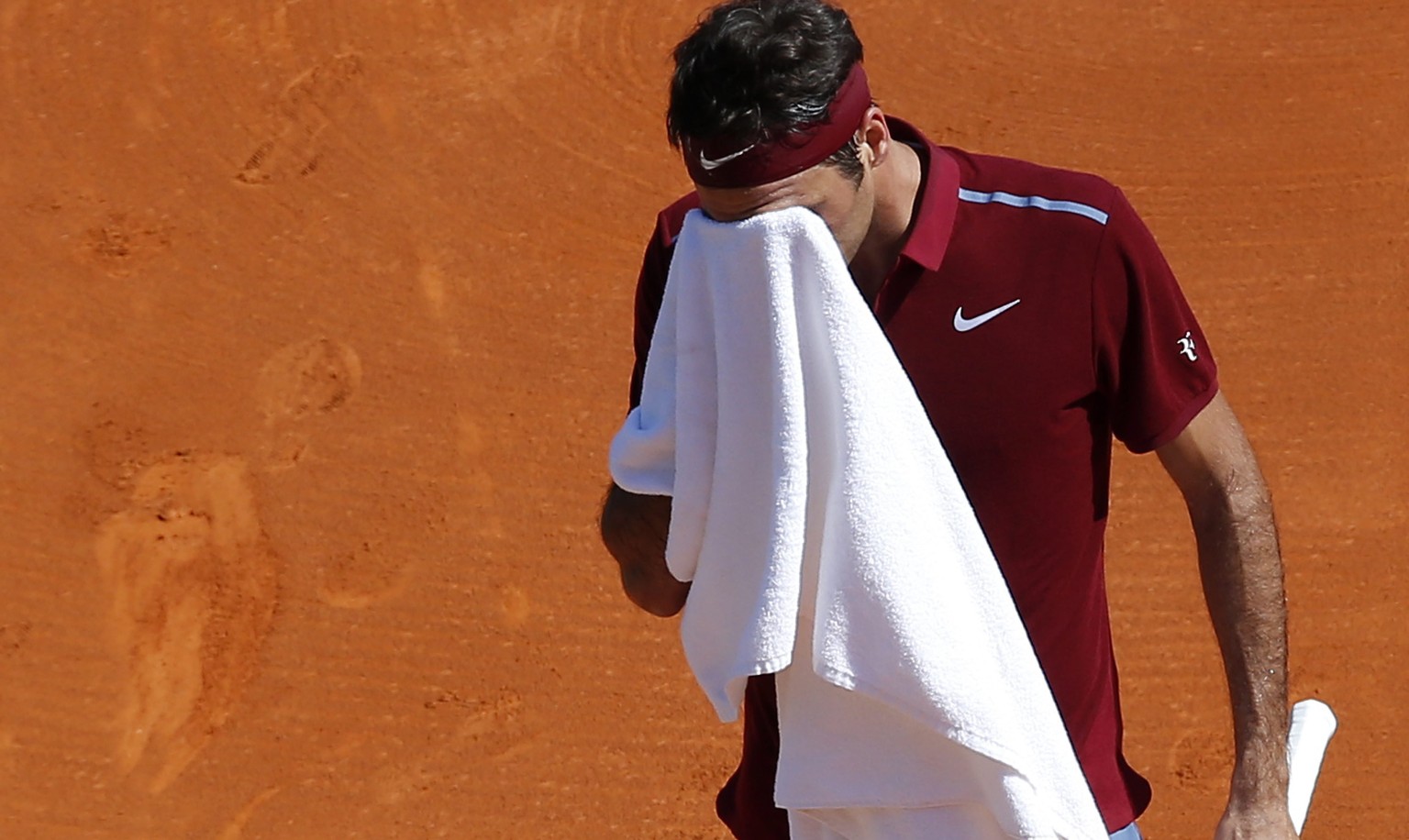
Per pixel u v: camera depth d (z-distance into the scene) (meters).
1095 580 8.57
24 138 24.86
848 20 7.03
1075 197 7.59
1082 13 25.62
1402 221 21.56
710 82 6.71
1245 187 22.27
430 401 20.47
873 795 7.91
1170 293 7.74
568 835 16.41
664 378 7.66
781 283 6.82
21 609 18.58
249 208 23.36
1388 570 17.81
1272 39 24.77
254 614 18.39
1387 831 15.74
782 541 7.07
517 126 24.45
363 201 23.31
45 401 20.78
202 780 17.08
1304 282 20.86
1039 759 7.59
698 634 8.01
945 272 7.57
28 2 27.20
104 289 22.25
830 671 7.36
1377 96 23.53
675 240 8.18
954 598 7.22
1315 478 18.72
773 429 7.02
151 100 25.41
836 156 6.95
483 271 22.14
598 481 19.48
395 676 17.77
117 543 19.14
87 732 17.55
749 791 9.60
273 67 25.80
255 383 20.81
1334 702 16.77
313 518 19.22
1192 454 8.12
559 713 17.39
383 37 26.19
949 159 7.73
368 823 16.61
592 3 26.62
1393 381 19.64
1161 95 23.97
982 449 7.78
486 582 18.56
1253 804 7.94
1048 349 7.63
